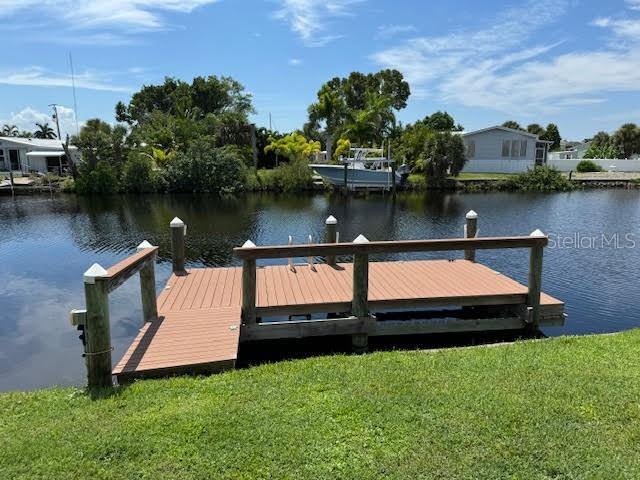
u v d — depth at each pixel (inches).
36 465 110.0
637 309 335.0
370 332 239.1
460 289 266.4
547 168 1423.5
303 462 111.9
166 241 630.5
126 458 112.7
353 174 1268.5
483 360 177.6
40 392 154.0
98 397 145.6
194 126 1515.7
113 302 357.7
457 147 1352.1
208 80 2006.6
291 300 245.1
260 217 855.7
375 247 229.9
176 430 123.8
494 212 909.2
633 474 109.0
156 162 1369.3
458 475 108.1
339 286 273.0
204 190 1304.1
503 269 445.4
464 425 127.4
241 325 229.5
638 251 541.0
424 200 1139.3
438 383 154.3
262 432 123.3
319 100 1514.5
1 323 322.0
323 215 883.4
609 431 126.0
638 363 175.0
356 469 109.5
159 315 222.8
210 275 302.2
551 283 405.1
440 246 234.1
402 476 107.5
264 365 178.2
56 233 696.4
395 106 2321.6
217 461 111.7
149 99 2209.6
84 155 1299.2
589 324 304.8
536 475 108.5
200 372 169.9
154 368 165.0
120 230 719.1
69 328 312.3
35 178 1364.4
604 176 1582.2
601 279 417.7
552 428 126.6
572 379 158.1
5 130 2883.9
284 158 1585.9
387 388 150.0
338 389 149.8
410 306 250.4
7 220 826.8
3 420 132.7
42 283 430.0
